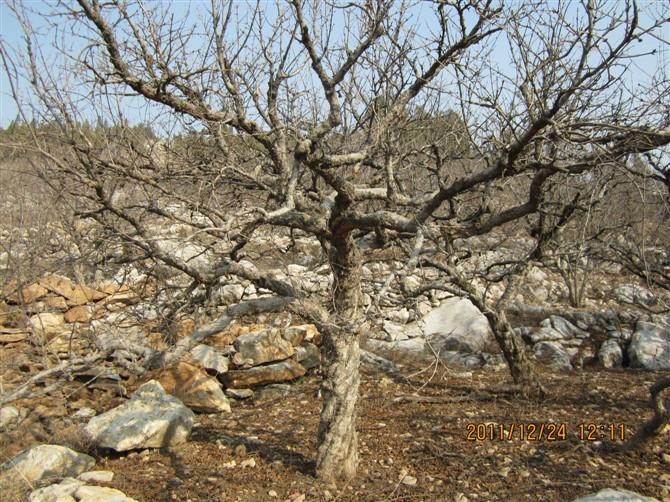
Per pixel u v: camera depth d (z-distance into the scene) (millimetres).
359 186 4941
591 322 9258
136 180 3932
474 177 3436
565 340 8719
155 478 4426
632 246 6496
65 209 4559
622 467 4598
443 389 6730
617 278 11961
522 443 5125
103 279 7750
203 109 3691
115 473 4496
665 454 4742
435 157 4598
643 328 8578
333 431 4328
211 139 4773
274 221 3836
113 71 3623
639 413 5809
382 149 4828
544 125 3141
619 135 3326
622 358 8203
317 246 8508
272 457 4812
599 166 3359
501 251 9406
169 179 4180
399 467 4668
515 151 3277
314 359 7301
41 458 4344
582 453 4871
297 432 5418
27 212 5102
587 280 11188
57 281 7312
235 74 4191
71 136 3574
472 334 8570
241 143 5062
